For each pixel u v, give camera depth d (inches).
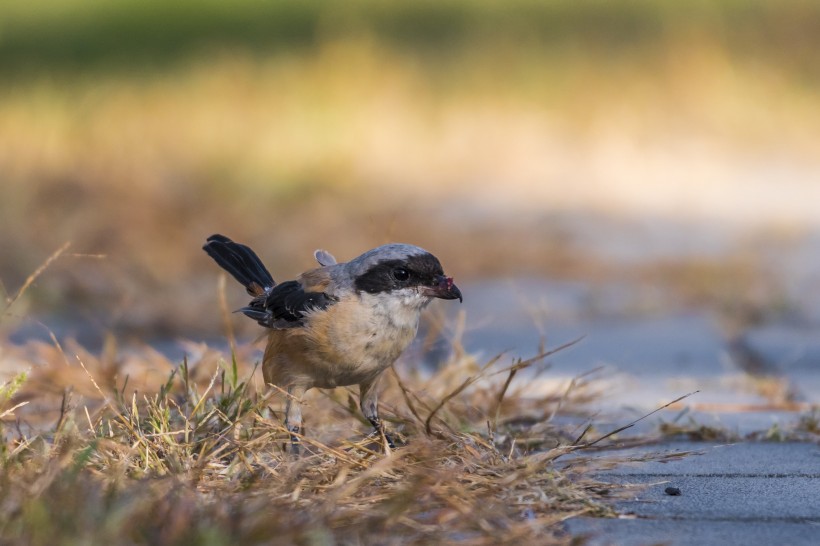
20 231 717.9
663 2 2038.6
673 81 1433.3
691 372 516.7
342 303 363.9
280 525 249.9
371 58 1486.2
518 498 296.4
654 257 813.2
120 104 1280.8
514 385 463.5
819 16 1696.6
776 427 394.0
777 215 979.3
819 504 307.4
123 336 574.6
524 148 1192.8
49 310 625.6
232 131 1138.7
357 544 252.5
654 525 286.0
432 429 357.7
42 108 1236.5
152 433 324.8
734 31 1669.5
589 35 1812.3
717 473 343.6
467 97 1407.5
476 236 847.7
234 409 352.2
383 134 1208.8
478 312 661.3
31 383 421.1
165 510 253.3
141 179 872.9
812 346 575.2
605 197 1042.7
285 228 821.2
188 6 2158.0
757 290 701.3
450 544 257.0
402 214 896.3
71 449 290.7
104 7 2218.3
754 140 1267.2
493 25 1955.0
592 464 335.6
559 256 797.9
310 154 1069.8
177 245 739.4
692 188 1093.8
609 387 473.4
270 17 2106.3
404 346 372.2
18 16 2148.1
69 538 234.2
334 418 390.0
